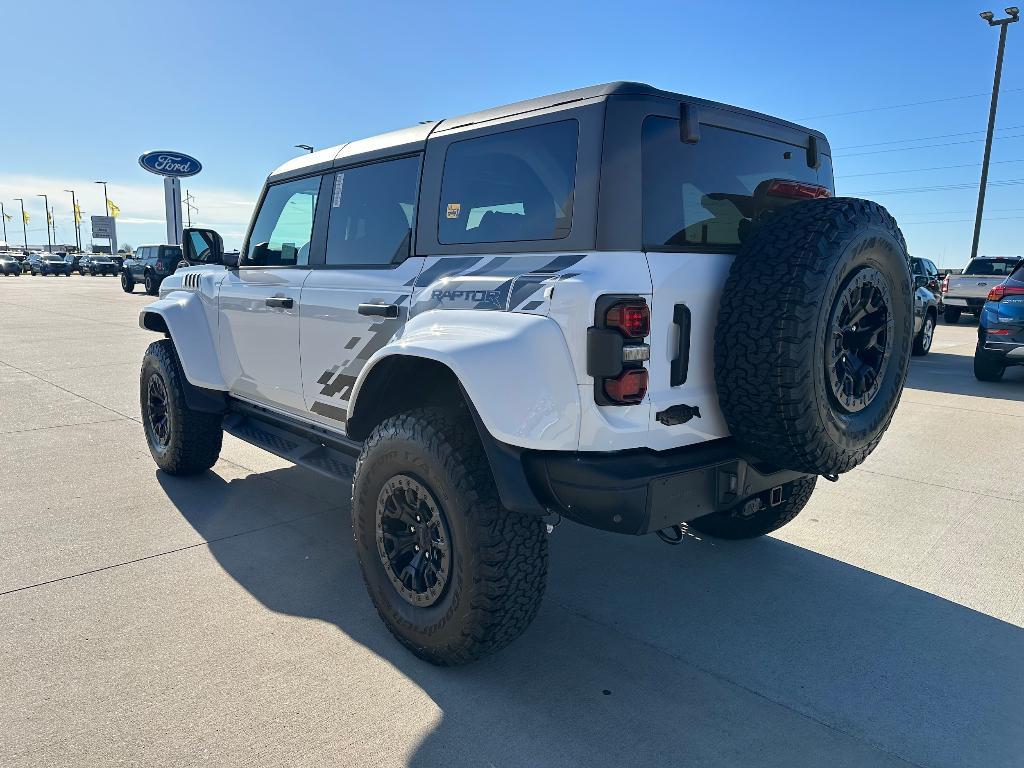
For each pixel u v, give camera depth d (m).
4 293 27.66
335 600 3.36
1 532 4.10
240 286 4.28
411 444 2.71
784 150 3.20
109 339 13.09
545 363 2.42
